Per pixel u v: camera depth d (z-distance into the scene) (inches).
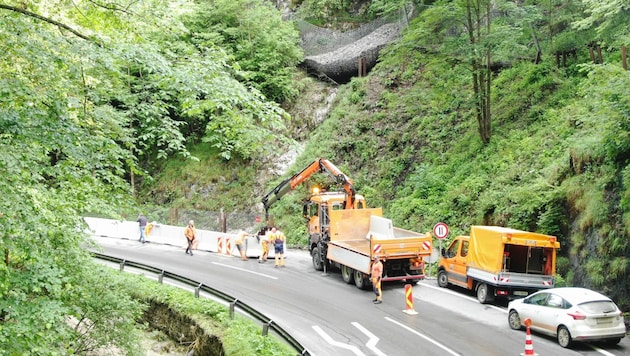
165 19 477.1
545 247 743.1
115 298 549.0
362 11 1776.6
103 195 474.9
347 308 758.5
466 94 1296.8
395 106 1402.6
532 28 1191.6
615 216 717.3
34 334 375.9
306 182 1381.6
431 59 1322.6
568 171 854.5
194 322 695.7
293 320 703.1
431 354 577.0
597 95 739.4
